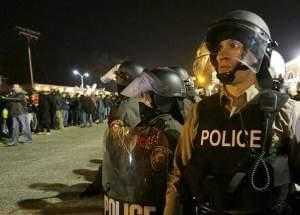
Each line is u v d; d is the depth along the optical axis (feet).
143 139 6.95
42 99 41.16
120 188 7.16
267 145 4.03
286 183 4.05
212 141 4.39
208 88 13.05
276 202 4.01
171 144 6.77
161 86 7.18
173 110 7.40
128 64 10.57
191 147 4.75
